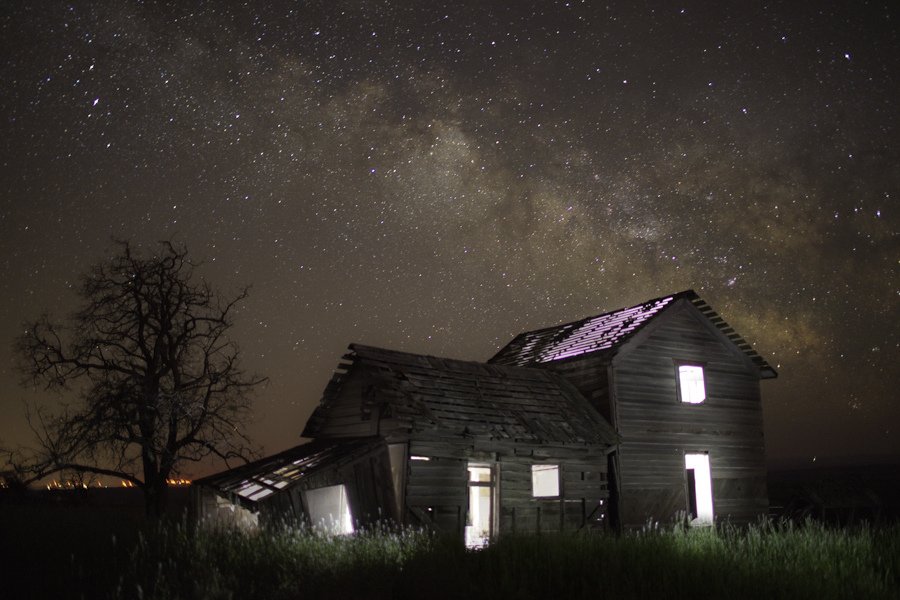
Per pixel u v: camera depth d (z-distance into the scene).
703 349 26.00
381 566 10.26
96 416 24.56
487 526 22.72
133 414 24.73
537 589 9.25
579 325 29.25
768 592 9.48
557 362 25.53
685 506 23.70
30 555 11.21
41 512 17.11
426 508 18.59
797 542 13.07
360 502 18.11
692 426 24.75
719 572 10.08
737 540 13.26
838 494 26.81
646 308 26.41
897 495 28.58
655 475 23.31
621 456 22.72
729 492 25.02
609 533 13.70
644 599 8.90
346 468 18.22
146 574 9.98
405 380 20.52
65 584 9.59
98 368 26.23
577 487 21.45
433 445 18.95
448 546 11.41
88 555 11.27
